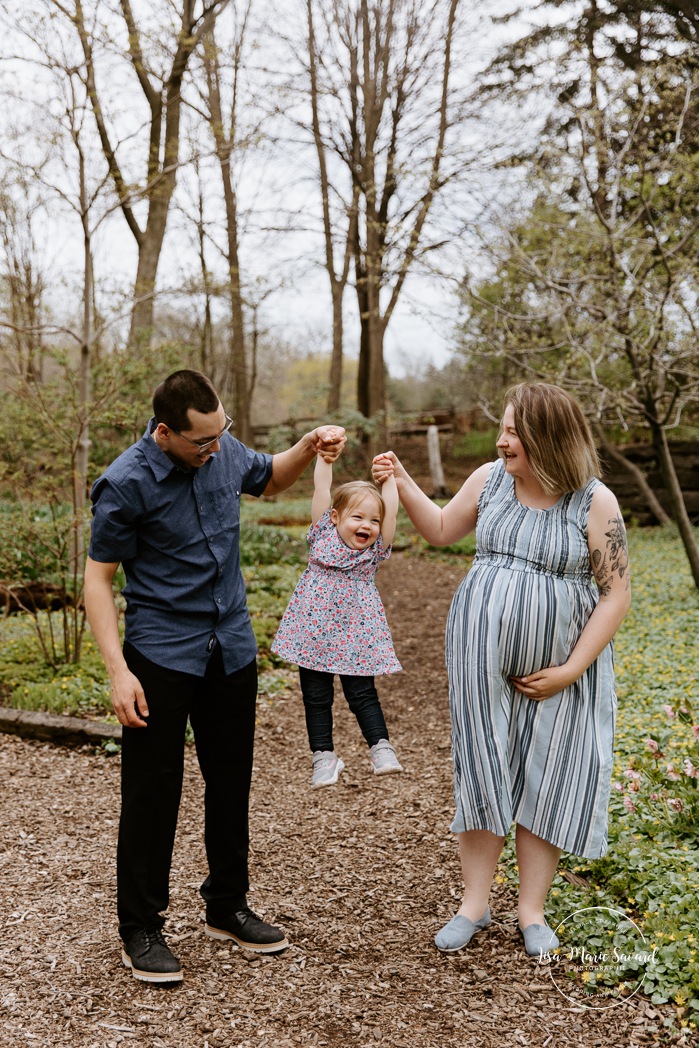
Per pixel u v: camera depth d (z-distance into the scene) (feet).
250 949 9.88
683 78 29.17
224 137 27.58
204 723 9.83
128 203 26.35
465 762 9.59
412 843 12.90
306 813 14.30
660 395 27.99
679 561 35.86
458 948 9.78
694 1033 8.07
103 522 8.87
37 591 25.77
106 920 10.52
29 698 18.69
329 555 10.78
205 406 8.64
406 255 36.99
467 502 10.38
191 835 13.23
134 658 9.12
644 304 26.91
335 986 9.18
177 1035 8.33
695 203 30.27
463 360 40.29
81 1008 8.71
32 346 27.17
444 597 34.88
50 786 15.21
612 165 28.94
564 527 9.40
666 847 11.25
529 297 35.32
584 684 9.57
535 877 9.73
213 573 9.32
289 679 22.77
